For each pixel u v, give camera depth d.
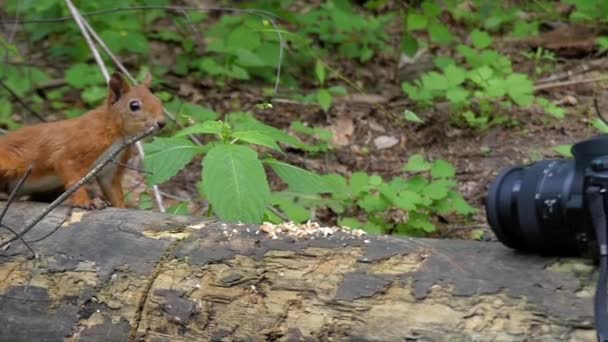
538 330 4.18
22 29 11.43
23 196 6.47
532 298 4.27
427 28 10.23
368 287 4.57
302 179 5.82
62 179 6.16
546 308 4.21
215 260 4.92
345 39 10.90
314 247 4.84
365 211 7.70
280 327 4.64
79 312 5.04
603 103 9.52
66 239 5.29
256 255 4.88
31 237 5.37
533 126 9.22
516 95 8.84
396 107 9.80
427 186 7.48
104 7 10.12
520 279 4.36
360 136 9.34
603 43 9.80
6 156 6.14
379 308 4.50
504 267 4.46
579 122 9.25
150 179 5.70
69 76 9.73
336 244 4.82
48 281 5.16
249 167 5.43
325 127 9.47
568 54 10.62
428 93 9.34
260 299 4.73
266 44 10.09
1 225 5.19
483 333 4.26
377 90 10.23
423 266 4.58
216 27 10.62
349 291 4.59
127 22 10.33
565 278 4.30
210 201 5.33
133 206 8.12
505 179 4.48
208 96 10.14
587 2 9.87
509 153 8.84
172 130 9.09
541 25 11.21
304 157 9.03
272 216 6.33
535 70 10.24
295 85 10.32
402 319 4.43
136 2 10.49
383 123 9.51
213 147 5.62
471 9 11.49
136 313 4.93
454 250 4.67
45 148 6.14
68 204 5.82
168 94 9.79
